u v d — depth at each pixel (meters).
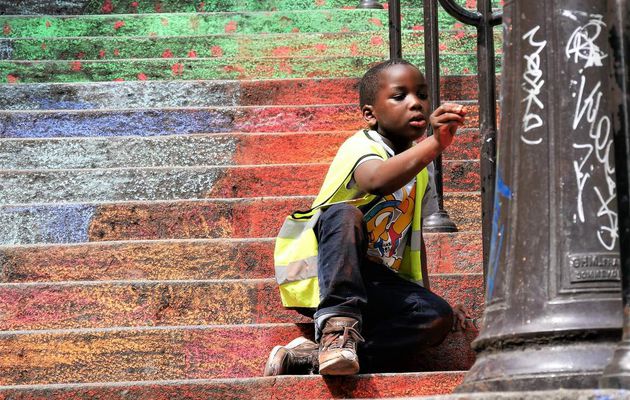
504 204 4.48
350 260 6.21
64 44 12.20
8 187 9.07
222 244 7.94
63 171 9.13
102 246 7.90
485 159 6.47
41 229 8.50
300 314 7.37
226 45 12.16
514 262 4.40
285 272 6.59
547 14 4.47
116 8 13.77
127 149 9.66
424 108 6.76
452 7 6.55
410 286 6.63
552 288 4.32
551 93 4.43
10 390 6.04
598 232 4.33
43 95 10.80
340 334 6.09
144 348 6.75
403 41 12.05
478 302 7.32
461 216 8.84
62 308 7.32
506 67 4.58
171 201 8.58
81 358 6.71
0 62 11.54
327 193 6.51
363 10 12.68
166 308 7.35
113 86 10.88
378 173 6.20
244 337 6.83
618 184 4.16
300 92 10.90
